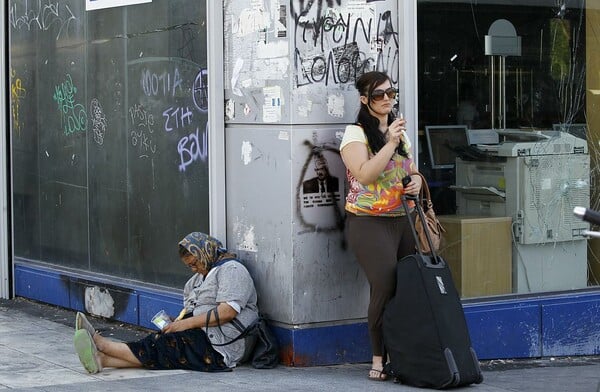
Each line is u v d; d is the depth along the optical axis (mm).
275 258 8875
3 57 12328
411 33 9102
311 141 8742
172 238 10039
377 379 8367
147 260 10398
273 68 8781
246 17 9016
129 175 10570
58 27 11477
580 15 10047
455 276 9508
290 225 8703
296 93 8664
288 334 8797
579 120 10109
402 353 8117
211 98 9312
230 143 9289
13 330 10531
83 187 11258
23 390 7902
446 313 8023
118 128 10680
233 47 9180
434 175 9367
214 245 8859
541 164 9867
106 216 10945
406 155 8516
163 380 8273
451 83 9406
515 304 9648
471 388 8305
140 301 10336
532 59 9812
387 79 8422
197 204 9680
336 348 8945
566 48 10000
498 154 9680
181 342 8656
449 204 9461
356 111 8930
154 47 10125
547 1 9852
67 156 11477
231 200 9312
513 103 9727
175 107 9891
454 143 9445
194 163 9672
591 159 10172
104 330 10438
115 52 10656
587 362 9727
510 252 9766
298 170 8703
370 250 8383
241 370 8680
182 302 9758
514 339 9641
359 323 9047
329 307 8898
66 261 11617
